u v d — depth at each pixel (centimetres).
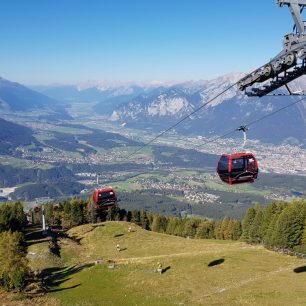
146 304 6034
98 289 7081
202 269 7575
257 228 12656
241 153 4053
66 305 6378
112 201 8119
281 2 1777
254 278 6850
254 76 1980
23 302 6656
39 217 16912
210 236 17188
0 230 11488
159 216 19138
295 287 6206
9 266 7512
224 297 5994
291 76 1900
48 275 8450
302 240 9938
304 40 1733
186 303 5881
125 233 12738
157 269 7638
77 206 16450
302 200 10962
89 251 10894
